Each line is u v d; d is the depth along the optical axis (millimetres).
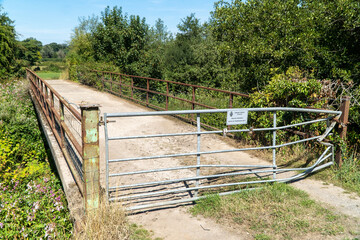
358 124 6605
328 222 3533
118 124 8398
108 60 22125
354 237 3248
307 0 9812
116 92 15328
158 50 24375
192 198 3959
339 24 8961
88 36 24906
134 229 3383
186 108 10641
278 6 9766
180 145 6613
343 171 4887
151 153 6012
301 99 5988
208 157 5859
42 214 5031
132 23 22328
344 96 6148
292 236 3256
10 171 7688
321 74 9242
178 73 28547
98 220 3094
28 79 14742
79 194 3955
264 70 9828
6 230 4766
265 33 10266
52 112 6293
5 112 11039
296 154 5711
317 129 5594
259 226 3443
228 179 4750
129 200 3955
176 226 3482
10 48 24094
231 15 11336
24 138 10039
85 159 3248
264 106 6285
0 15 25531
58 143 5816
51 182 6391
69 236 4078
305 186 4590
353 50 9000
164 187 4465
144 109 11031
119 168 5152
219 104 8781
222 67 25750
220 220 3596
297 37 9078
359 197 4227
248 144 6648
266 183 4398
